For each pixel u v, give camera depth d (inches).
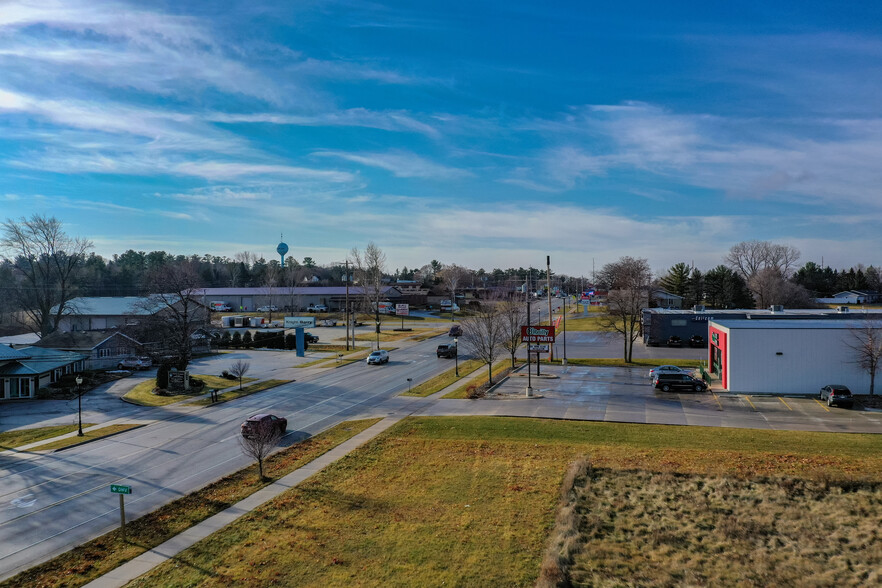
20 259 3253.0
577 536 777.6
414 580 661.9
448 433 1272.1
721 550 770.8
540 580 653.3
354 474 1020.5
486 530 792.3
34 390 1817.2
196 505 887.7
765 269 4766.2
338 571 682.2
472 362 2401.6
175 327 2036.2
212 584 653.9
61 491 956.6
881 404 1508.4
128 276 6190.9
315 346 3063.5
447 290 6491.1
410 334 3508.9
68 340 2393.0
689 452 1106.7
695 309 2795.3
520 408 1508.4
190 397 1771.7
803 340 1652.3
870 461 1032.2
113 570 689.6
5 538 780.6
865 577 700.7
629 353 2347.4
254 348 3078.2
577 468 1006.4
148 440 1274.6
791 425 1305.4
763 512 868.0
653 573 700.7
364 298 4840.1
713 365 2015.3
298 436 1295.5
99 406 1674.5
